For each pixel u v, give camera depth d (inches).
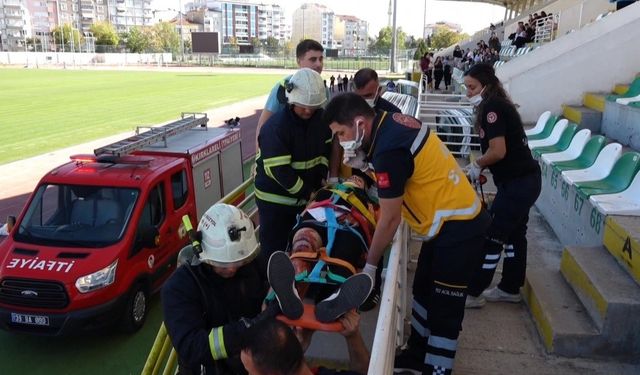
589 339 150.9
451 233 122.4
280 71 2851.9
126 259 253.4
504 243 171.3
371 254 118.3
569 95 402.9
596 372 146.7
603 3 780.6
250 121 916.6
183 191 317.7
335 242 122.7
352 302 95.3
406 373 143.6
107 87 1670.8
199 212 336.8
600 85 395.9
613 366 148.8
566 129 295.3
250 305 112.8
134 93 1467.8
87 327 240.7
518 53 856.3
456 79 1006.4
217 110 1071.0
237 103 1201.4
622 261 165.8
